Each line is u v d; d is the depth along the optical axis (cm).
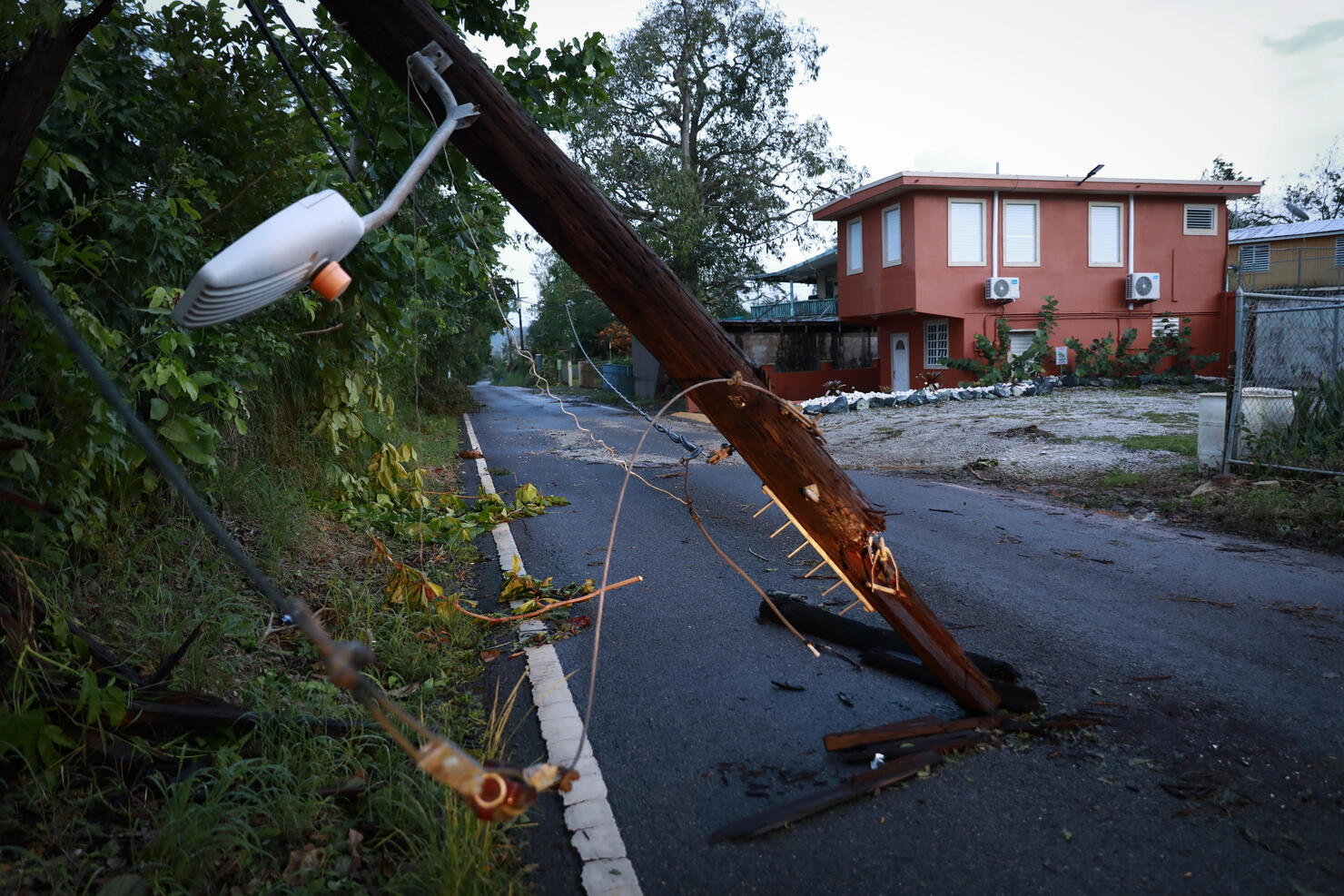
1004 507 896
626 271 331
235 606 464
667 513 902
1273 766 337
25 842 258
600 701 422
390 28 326
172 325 443
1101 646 474
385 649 471
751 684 438
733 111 3284
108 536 459
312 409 809
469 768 125
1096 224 2336
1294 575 609
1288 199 4978
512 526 864
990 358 2203
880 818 310
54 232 380
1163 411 1556
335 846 279
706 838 302
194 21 527
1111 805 313
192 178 511
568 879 280
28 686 298
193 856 256
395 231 576
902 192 2228
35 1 267
